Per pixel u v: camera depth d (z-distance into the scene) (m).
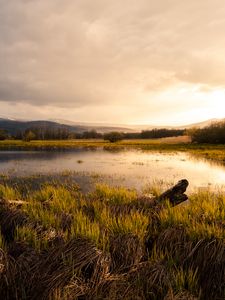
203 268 5.36
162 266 5.21
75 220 7.04
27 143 84.06
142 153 48.44
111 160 35.19
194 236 5.94
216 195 11.22
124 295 4.60
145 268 5.18
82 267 5.01
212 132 82.06
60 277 4.71
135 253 5.54
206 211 7.61
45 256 5.32
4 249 5.61
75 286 4.61
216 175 22.41
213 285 5.13
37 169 25.86
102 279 4.80
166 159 36.72
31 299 4.62
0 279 4.88
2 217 7.50
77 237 5.77
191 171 24.62
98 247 5.51
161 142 95.88
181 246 5.89
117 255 5.51
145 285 4.89
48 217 7.03
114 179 20.12
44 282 4.75
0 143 81.88
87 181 19.25
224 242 5.57
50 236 6.18
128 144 83.81
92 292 4.61
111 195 10.47
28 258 5.29
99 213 8.02
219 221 6.92
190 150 55.34
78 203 9.68
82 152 51.00
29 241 5.90
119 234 6.02
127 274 5.04
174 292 4.61
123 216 7.67
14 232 6.71
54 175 21.95
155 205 9.06
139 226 6.64
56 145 76.25
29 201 9.12
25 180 19.64
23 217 7.20
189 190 16.34
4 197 9.76
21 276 4.96
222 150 53.50
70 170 24.98
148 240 6.62
